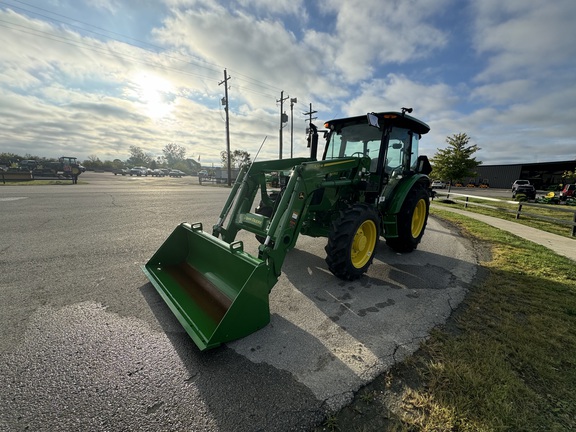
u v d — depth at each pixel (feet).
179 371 6.45
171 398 5.70
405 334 8.18
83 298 9.55
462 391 6.03
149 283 10.83
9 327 7.80
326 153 17.06
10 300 9.29
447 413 5.49
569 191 69.41
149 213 26.55
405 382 6.32
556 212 45.52
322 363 6.88
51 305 9.04
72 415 5.20
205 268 10.39
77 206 29.48
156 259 10.97
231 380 6.24
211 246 9.97
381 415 5.48
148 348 7.16
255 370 6.57
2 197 35.12
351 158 13.05
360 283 12.00
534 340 7.87
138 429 4.99
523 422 5.34
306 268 13.57
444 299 10.52
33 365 6.39
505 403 5.68
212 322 7.93
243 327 7.52
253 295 7.63
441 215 31.91
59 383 5.92
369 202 14.40
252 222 10.49
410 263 14.85
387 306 9.92
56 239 16.48
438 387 6.14
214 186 80.89
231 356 7.03
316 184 10.87
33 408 5.31
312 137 17.34
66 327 7.89
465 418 5.39
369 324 8.70
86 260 13.14
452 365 6.78
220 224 11.46
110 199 36.83
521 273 13.30
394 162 15.61
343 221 11.45
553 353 7.36
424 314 9.37
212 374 6.40
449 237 21.13
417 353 7.32
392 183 15.42
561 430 5.19
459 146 68.18
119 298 9.61
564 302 10.28
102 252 14.35
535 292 11.12
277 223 9.34
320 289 11.27
